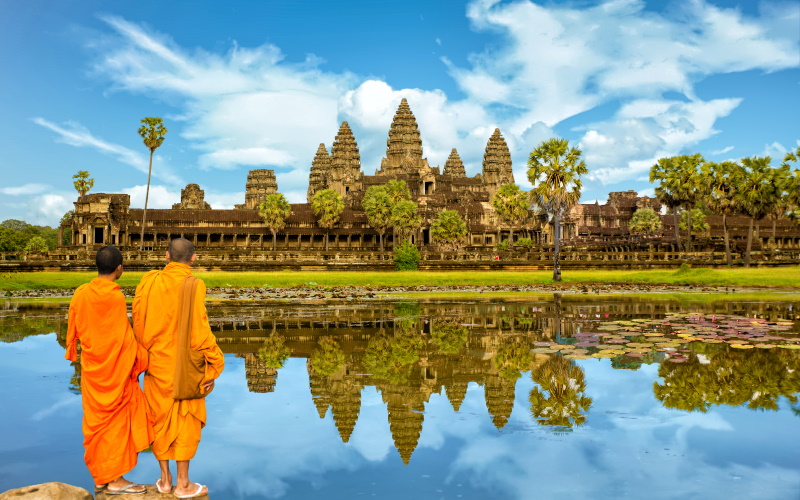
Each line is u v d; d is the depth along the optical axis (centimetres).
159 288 748
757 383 1306
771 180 7369
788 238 13075
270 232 11769
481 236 13838
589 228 15188
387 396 1241
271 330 2295
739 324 2375
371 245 12138
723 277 5625
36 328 2358
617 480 777
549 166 5988
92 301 706
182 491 747
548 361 1595
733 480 775
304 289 5147
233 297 4203
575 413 1092
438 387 1314
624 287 5209
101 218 10712
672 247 10706
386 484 772
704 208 14475
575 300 3875
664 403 1151
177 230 11400
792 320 2523
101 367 712
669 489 747
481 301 3819
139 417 752
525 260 6888
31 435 991
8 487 772
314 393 1267
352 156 17375
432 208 14050
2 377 1421
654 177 8581
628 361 1570
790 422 1017
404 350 1808
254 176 18475
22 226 18738
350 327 2388
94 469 723
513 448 908
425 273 6431
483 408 1139
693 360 1570
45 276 5362
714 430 977
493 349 1811
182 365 736
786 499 715
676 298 3988
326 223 11731
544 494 736
